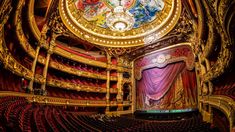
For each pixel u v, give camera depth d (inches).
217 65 455.5
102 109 868.6
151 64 885.2
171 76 822.5
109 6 816.9
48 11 595.8
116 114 856.9
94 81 900.6
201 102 645.3
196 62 700.0
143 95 882.8
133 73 952.9
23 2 409.1
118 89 904.3
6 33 430.6
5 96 381.7
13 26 421.1
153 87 860.0
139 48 899.4
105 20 858.8
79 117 528.7
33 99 535.2
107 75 901.2
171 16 765.3
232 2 214.1
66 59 789.9
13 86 477.7
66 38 799.1
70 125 326.6
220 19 276.1
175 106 772.0
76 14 789.2
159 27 823.1
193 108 711.7
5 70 425.7
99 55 933.8
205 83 600.1
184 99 752.3
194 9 531.2
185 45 805.2
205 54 547.8
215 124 454.0
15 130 177.6
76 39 812.0
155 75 872.3
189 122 566.3
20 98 453.7
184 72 784.9
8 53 414.0
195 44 682.2
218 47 476.7
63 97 713.6
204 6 383.6
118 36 897.5
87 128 332.8
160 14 811.4
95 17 840.9
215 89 538.9
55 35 725.3
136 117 872.9
